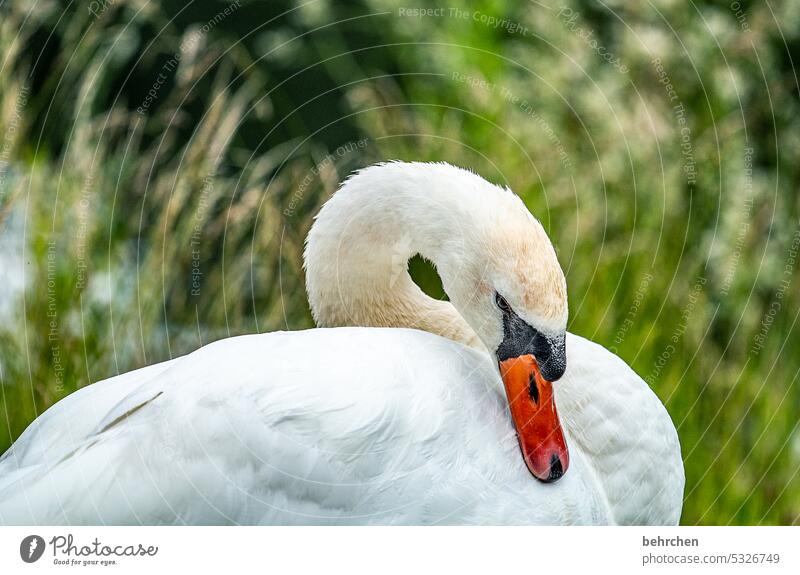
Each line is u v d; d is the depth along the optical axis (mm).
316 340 4719
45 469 4441
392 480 4406
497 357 4793
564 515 4625
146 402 4488
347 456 4371
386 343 4730
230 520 4324
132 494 4301
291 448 4348
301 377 4488
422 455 4445
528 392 4645
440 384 4613
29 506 4316
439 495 4434
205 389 4445
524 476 4605
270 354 4605
